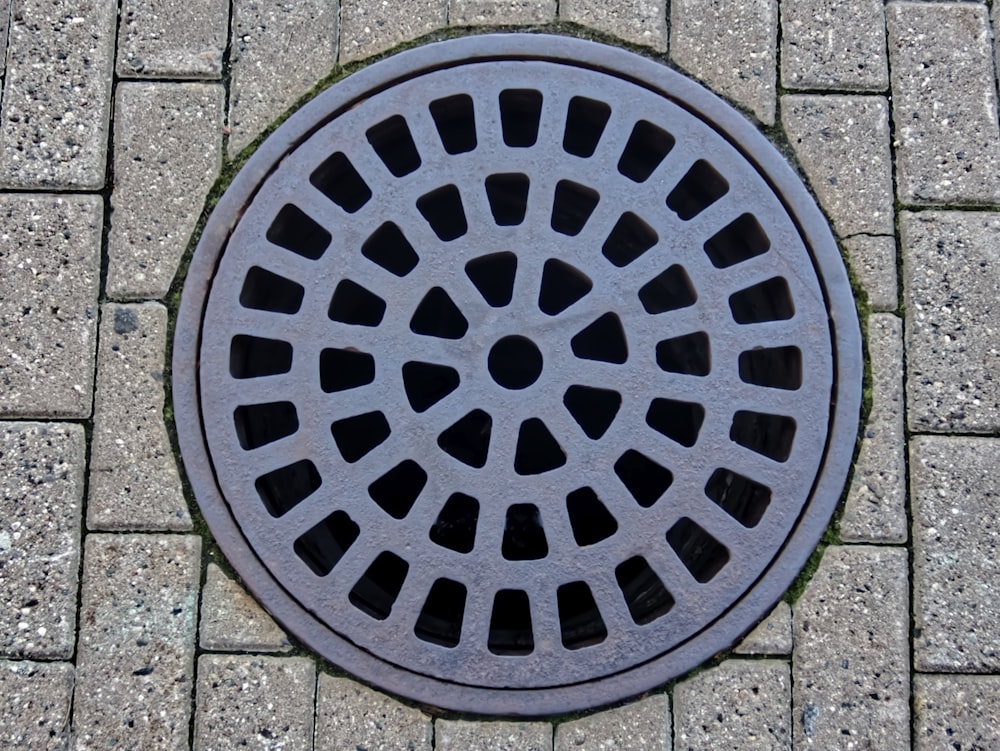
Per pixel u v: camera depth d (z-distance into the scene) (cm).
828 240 109
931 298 109
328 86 111
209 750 105
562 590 112
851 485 107
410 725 105
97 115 110
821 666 105
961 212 110
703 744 105
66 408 108
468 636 105
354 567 105
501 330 106
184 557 107
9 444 107
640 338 106
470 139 117
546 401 105
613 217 107
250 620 106
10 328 108
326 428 106
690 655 105
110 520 107
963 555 107
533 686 105
